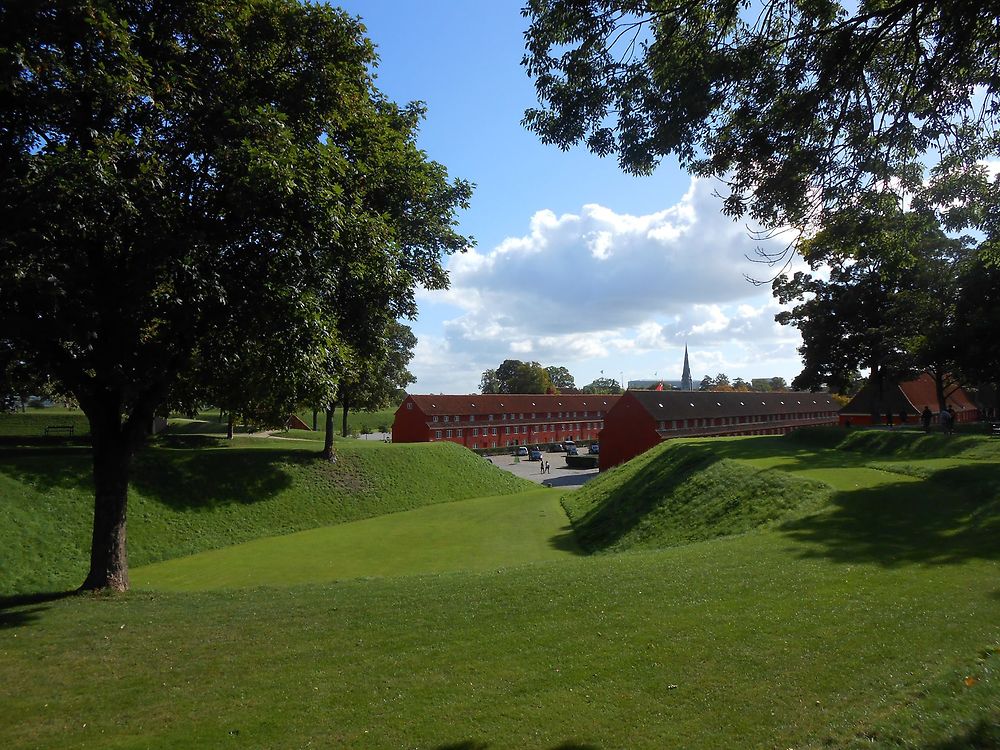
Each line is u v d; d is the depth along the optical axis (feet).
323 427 303.27
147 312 37.73
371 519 109.09
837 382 145.89
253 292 38.83
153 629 32.76
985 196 31.78
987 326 75.66
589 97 30.25
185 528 89.56
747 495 67.46
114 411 46.70
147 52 38.68
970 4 24.63
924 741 15.69
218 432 190.19
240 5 40.68
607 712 19.80
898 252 35.14
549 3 29.01
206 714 21.62
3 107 33.35
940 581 30.76
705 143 31.14
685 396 201.16
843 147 30.30
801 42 28.68
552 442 284.41
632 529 76.33
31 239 30.66
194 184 39.01
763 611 28.22
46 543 72.95
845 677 20.77
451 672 24.04
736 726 18.29
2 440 106.22
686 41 29.32
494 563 68.59
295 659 26.71
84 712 22.29
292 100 42.32
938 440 81.46
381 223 43.68
